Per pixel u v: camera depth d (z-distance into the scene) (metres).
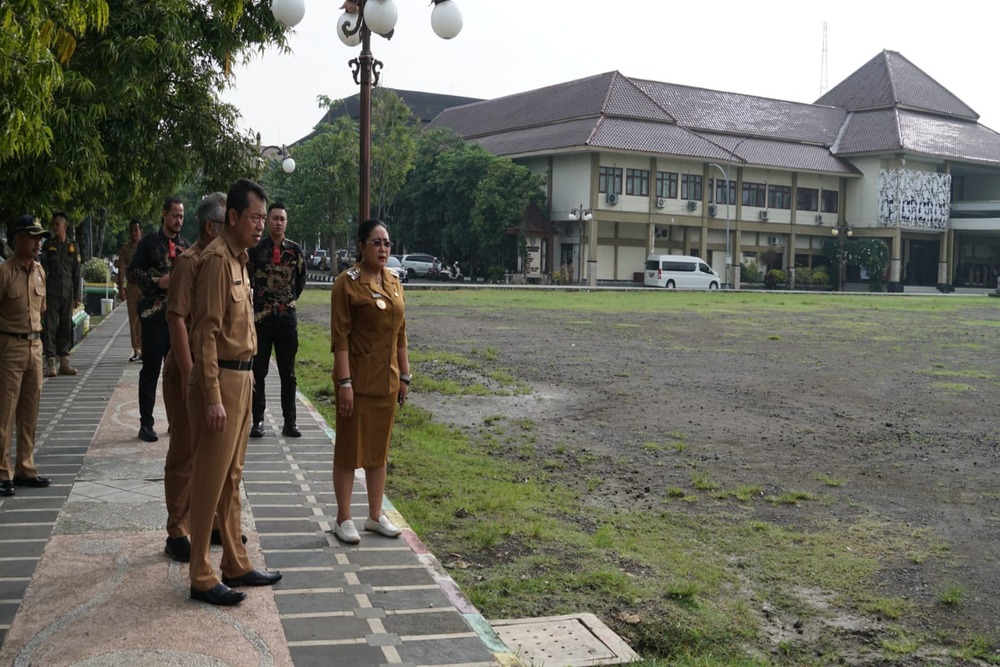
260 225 4.31
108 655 3.72
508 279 52.19
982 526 6.84
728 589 5.50
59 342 11.50
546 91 59.53
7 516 5.55
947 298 47.72
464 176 51.78
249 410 4.48
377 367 5.22
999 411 11.65
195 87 12.84
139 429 8.16
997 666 4.66
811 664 4.62
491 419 10.47
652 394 12.41
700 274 51.50
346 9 8.95
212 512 4.25
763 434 9.99
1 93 6.06
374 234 5.16
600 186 50.34
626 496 7.45
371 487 5.38
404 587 4.62
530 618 4.77
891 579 5.75
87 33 10.15
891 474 8.34
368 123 9.10
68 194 10.94
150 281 7.55
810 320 26.45
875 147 58.34
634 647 4.64
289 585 4.59
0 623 4.01
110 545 5.04
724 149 53.41
